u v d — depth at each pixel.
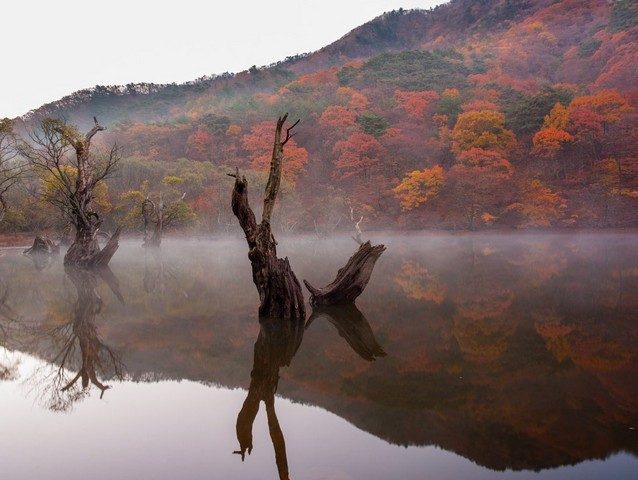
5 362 11.67
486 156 88.00
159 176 73.94
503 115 102.62
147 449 6.84
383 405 8.33
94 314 17.73
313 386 9.49
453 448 6.59
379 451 6.61
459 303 18.14
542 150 92.06
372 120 112.19
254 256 15.91
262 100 163.00
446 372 10.03
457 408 8.04
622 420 7.32
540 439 6.75
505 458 6.27
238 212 15.70
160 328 15.19
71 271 32.47
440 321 15.14
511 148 96.25
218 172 80.56
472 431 7.12
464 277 25.84
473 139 96.44
